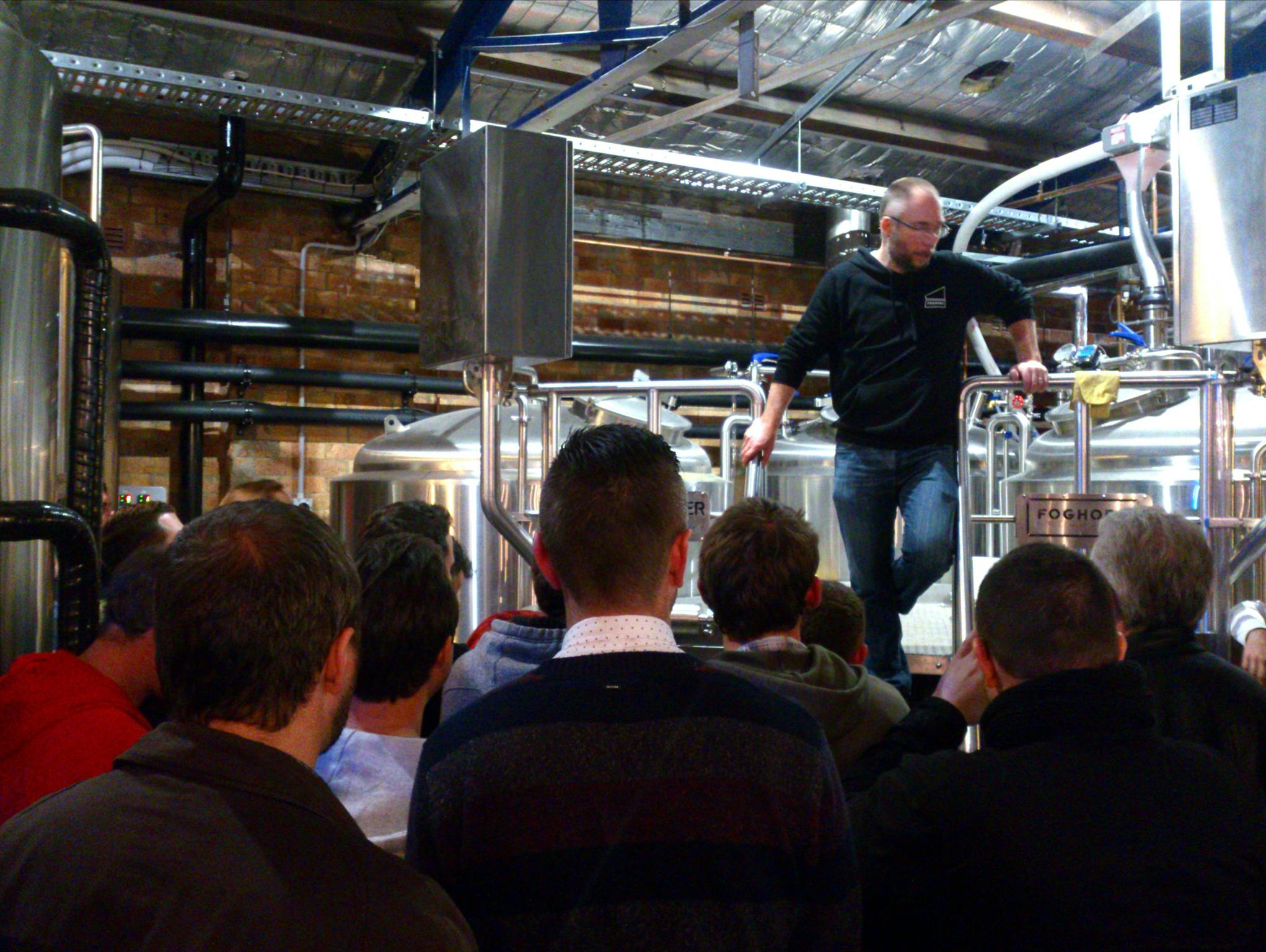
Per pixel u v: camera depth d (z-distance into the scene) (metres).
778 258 7.24
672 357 6.62
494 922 0.85
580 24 4.61
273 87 4.43
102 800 0.71
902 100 5.66
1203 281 2.16
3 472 1.68
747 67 3.42
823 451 4.56
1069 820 1.03
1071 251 5.14
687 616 2.58
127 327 5.16
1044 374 2.40
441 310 2.29
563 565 0.97
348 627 0.83
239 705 0.75
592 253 6.84
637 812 0.85
